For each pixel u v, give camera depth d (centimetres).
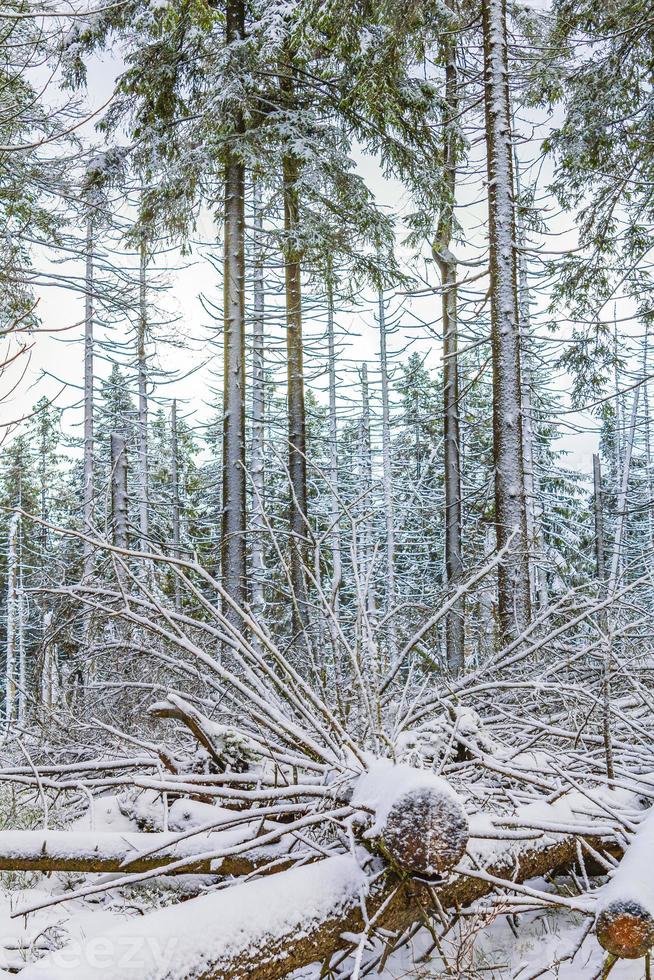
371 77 1270
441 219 1471
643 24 1197
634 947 233
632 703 434
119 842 299
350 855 266
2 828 417
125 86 1333
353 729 395
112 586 512
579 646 539
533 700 468
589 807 334
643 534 2889
